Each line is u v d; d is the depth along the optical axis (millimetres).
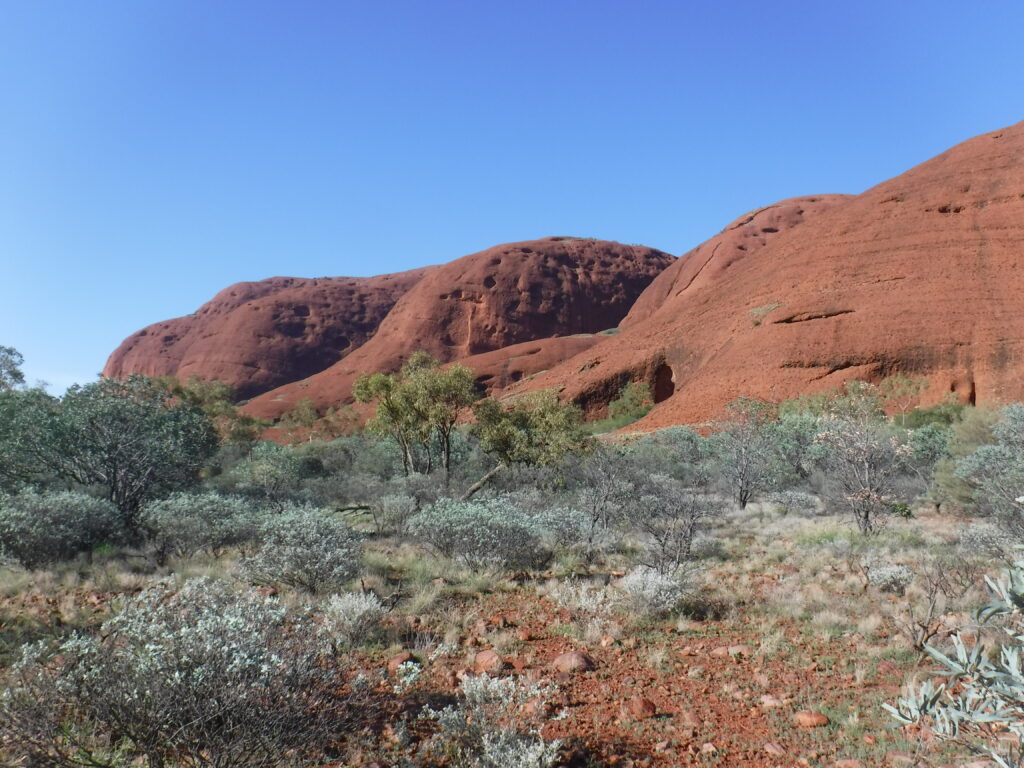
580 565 10109
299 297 156375
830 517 15977
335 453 34219
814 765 3908
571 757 3936
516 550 9742
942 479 16828
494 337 126438
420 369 23344
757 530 14250
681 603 7461
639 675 5383
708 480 24125
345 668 4738
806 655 5852
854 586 8469
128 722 3160
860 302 62594
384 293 169625
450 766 3762
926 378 53656
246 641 3305
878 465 16016
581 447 20078
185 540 10328
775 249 85688
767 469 22359
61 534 9484
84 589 7883
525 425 21000
